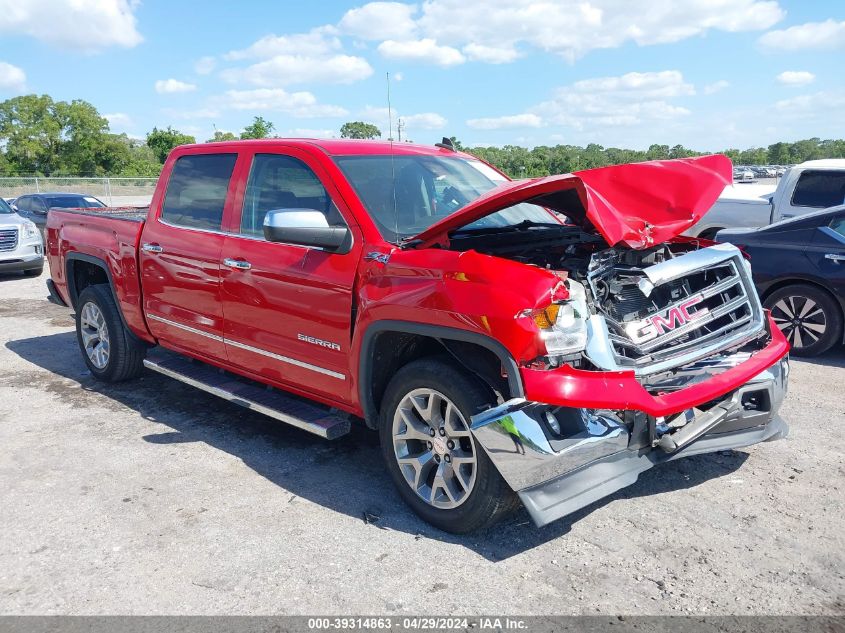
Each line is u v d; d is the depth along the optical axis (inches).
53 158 3304.6
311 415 153.9
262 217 164.7
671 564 119.6
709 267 138.0
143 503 145.0
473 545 127.0
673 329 131.7
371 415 142.3
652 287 129.7
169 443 178.1
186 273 181.8
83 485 153.9
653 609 107.4
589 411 117.3
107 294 220.2
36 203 621.3
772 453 165.2
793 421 186.1
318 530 133.3
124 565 121.8
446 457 128.5
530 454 112.5
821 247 244.2
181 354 210.5
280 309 155.3
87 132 3331.7
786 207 386.9
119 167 3408.0
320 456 169.3
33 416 199.2
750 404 142.6
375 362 139.5
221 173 179.2
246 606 109.8
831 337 245.0
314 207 153.5
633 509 139.3
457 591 112.8
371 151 165.3
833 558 120.6
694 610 107.0
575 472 118.5
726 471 155.8
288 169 161.3
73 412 202.7
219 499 146.7
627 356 124.0
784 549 123.6
